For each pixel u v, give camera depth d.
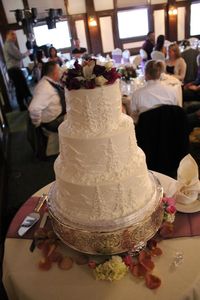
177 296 0.99
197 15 9.23
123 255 1.14
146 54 6.12
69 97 1.07
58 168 1.21
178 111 2.18
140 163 1.15
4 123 4.78
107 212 1.13
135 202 1.15
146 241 1.16
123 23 8.98
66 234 1.17
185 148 2.36
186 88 4.21
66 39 8.84
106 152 1.08
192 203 1.40
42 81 3.16
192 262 1.11
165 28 9.27
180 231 1.25
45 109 3.18
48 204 1.29
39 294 1.07
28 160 3.72
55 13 7.05
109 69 1.04
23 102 6.00
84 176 1.10
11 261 1.22
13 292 1.19
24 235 1.34
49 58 5.77
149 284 1.04
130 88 3.56
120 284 1.06
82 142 1.06
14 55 5.68
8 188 3.14
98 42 9.02
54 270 1.15
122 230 1.09
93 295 1.03
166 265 1.11
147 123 2.22
